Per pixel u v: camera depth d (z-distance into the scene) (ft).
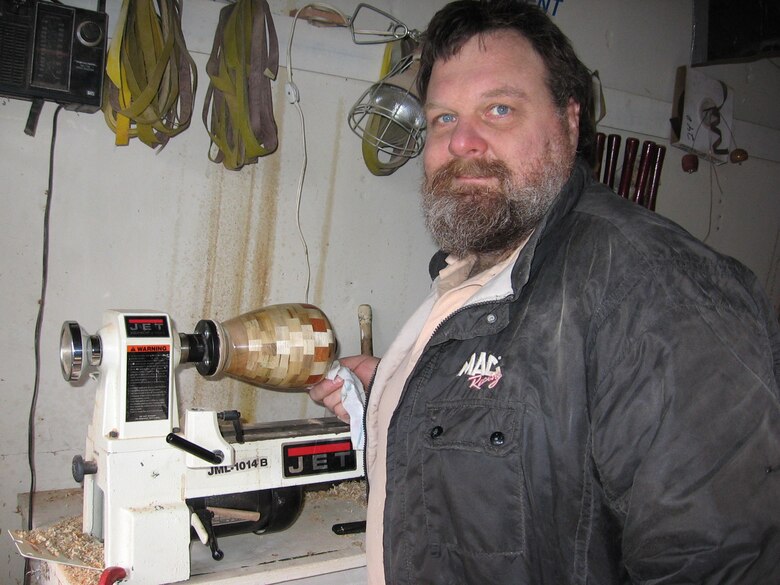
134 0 4.67
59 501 4.79
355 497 5.14
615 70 7.47
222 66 5.05
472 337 2.85
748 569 2.06
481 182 3.15
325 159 5.88
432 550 2.82
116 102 4.70
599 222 2.74
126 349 3.68
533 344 2.66
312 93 5.77
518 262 2.77
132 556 3.52
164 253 5.27
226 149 5.14
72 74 4.58
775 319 2.64
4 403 4.82
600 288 2.54
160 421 3.74
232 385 5.62
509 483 2.59
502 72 3.18
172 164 5.24
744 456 2.13
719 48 7.69
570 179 2.98
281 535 4.35
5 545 4.87
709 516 2.10
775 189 9.05
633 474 2.30
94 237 5.02
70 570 3.68
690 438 2.18
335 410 4.50
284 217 5.74
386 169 5.93
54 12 4.52
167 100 4.76
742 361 2.24
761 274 9.09
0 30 4.37
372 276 6.22
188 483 3.79
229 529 4.12
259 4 5.08
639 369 2.33
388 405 3.51
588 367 2.52
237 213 5.53
